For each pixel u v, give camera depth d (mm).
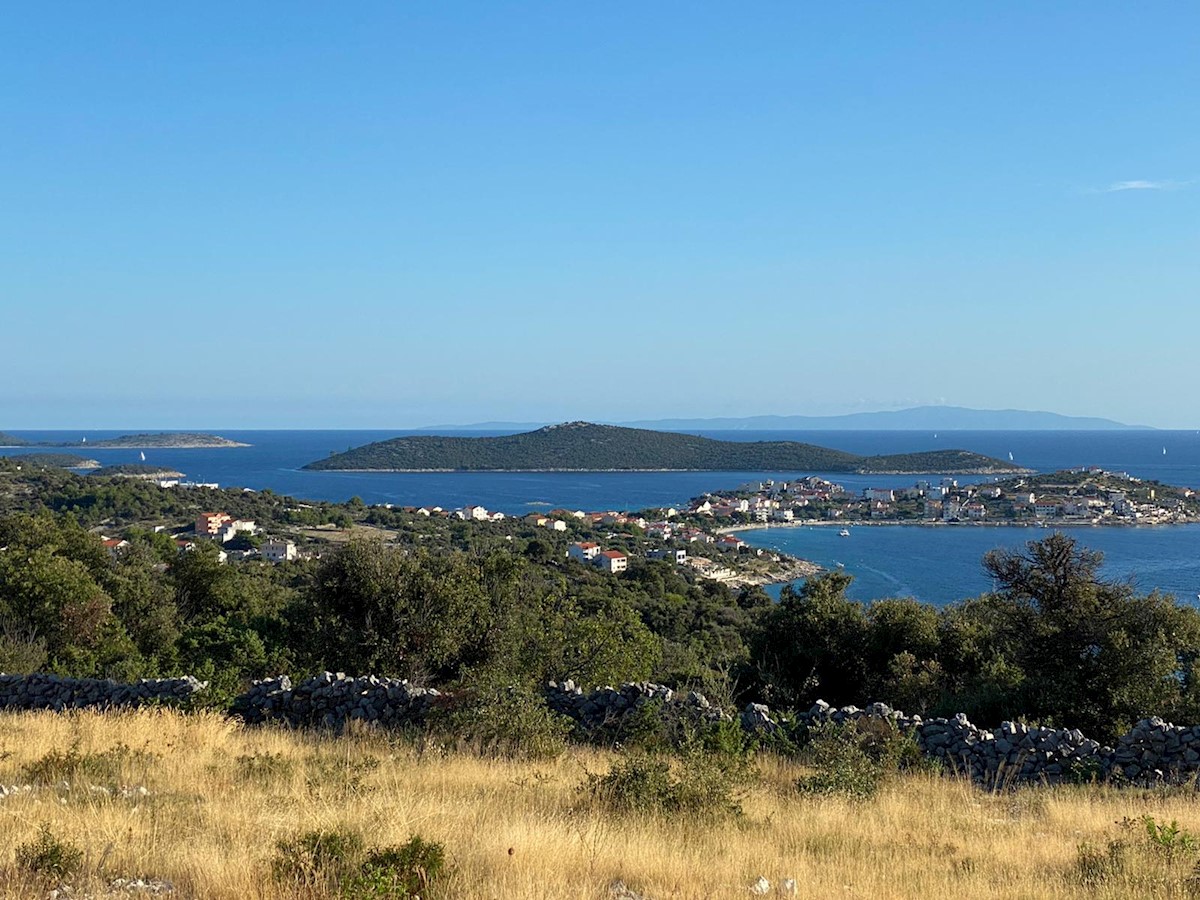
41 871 6801
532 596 24672
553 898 6828
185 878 7039
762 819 10594
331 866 6969
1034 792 13148
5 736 13406
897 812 11250
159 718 14914
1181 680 18578
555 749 14375
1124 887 7840
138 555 41219
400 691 16219
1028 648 19672
